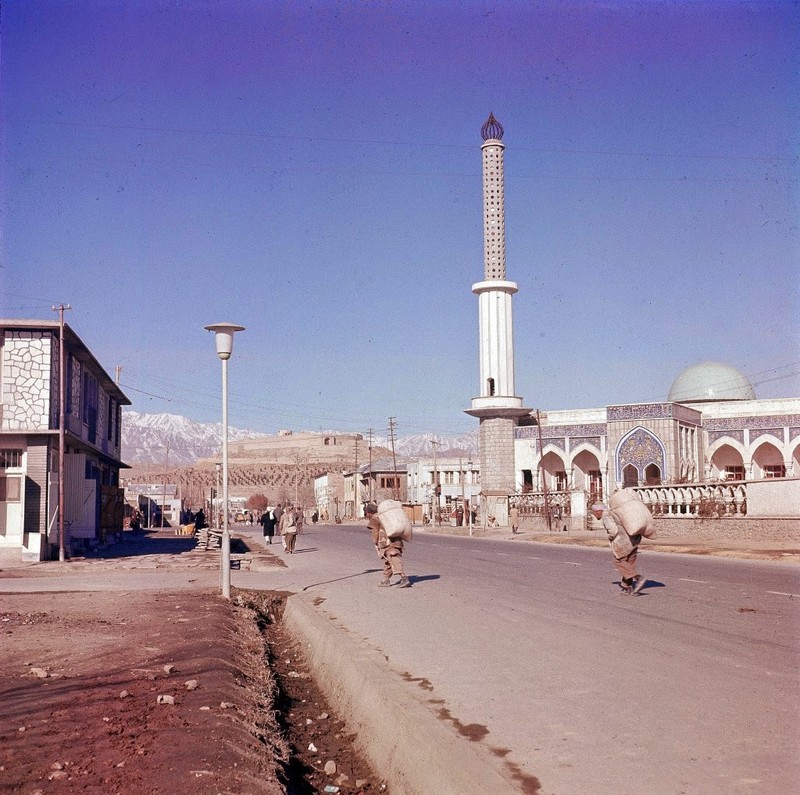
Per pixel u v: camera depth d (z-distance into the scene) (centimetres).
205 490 15788
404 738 607
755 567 2019
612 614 1141
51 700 723
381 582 1747
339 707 833
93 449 3381
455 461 8862
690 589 1442
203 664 885
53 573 2252
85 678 820
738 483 3102
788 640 901
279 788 534
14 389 2678
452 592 1509
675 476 5144
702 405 5684
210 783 507
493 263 6469
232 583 1909
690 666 773
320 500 13625
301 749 709
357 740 723
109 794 491
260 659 1023
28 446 2680
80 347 3003
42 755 568
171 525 9475
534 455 6009
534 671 780
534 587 1557
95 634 1109
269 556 2947
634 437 5316
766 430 5438
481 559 2498
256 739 632
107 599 1575
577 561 2358
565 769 498
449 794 497
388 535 1667
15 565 2498
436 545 3603
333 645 990
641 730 572
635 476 5434
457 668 808
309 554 3014
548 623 1074
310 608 1374
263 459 19600
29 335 2697
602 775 485
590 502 4962
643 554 2731
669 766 496
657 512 3466
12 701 721
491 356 6312
